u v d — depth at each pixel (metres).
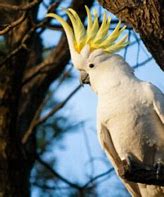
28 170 15.70
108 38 11.01
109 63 10.84
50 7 14.09
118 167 10.70
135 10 10.70
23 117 16.58
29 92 16.64
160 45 10.55
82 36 11.08
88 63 10.91
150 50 10.67
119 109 10.51
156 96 10.48
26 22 14.77
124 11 10.79
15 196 15.24
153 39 10.58
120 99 10.53
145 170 9.74
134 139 10.53
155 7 10.55
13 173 15.31
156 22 10.56
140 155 10.65
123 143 10.62
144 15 10.64
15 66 15.14
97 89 10.90
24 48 14.55
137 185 10.97
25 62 15.22
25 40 14.14
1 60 15.78
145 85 10.60
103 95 10.68
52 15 11.29
